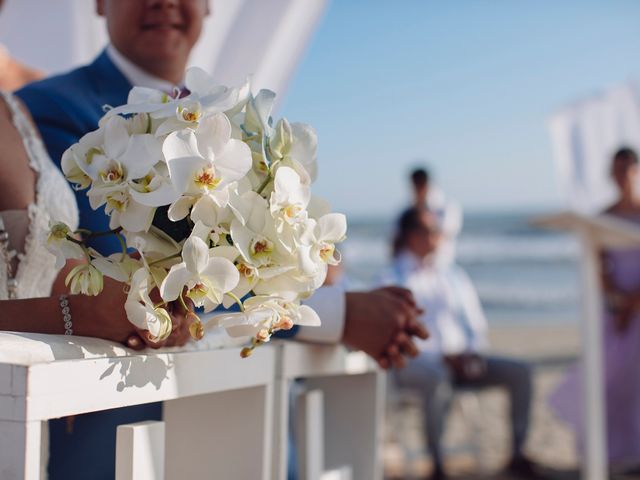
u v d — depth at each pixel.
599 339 3.28
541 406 8.20
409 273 5.71
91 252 1.02
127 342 1.07
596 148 6.61
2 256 1.31
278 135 1.07
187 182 0.98
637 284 4.96
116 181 0.99
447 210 6.34
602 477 3.27
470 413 6.36
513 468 5.68
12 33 2.51
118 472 1.03
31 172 1.39
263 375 1.32
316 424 1.54
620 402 5.07
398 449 6.47
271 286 1.04
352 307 1.52
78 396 0.91
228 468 1.33
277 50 2.62
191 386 1.13
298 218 1.03
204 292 0.98
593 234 3.26
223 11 2.54
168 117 1.00
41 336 0.97
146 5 1.78
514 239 29.23
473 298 5.75
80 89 1.75
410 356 1.58
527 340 15.38
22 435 0.83
